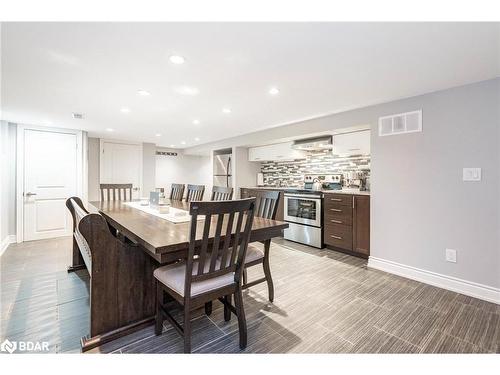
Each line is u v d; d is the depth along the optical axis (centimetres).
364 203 305
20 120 368
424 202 246
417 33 146
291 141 434
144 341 155
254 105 288
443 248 235
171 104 285
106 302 155
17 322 176
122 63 184
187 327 136
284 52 168
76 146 438
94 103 282
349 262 306
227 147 533
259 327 172
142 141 580
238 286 152
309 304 204
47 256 322
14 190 389
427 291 227
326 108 299
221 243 172
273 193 239
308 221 376
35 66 188
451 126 229
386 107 274
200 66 188
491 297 208
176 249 132
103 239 154
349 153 353
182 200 391
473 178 217
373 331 168
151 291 171
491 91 208
